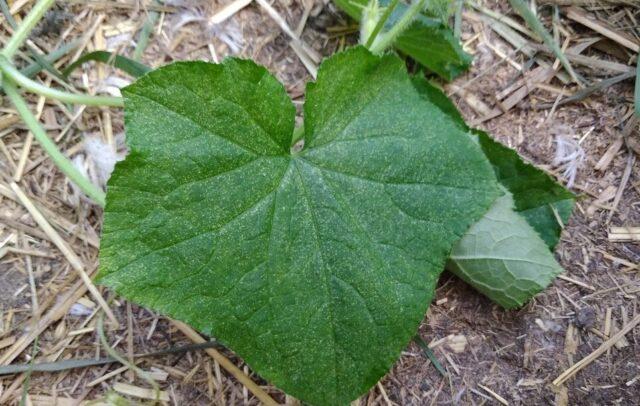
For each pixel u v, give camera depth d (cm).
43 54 21
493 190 18
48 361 18
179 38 22
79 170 20
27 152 20
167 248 15
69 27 22
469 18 24
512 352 21
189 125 15
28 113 18
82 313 19
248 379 19
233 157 16
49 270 19
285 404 19
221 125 16
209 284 16
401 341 17
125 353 19
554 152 23
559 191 20
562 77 24
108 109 21
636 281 21
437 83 24
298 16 23
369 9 20
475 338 21
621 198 22
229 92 15
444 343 21
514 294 20
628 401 20
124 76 21
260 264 16
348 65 17
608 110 23
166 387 19
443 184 17
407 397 20
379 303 17
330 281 17
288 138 16
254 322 16
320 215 17
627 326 21
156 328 19
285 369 17
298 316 17
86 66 21
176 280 16
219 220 16
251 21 23
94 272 19
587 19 24
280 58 23
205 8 23
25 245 19
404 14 21
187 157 15
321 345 17
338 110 17
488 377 20
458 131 18
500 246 20
